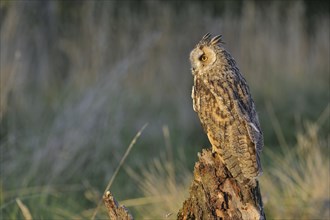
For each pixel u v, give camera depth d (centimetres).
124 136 2003
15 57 1755
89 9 2256
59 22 2319
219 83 960
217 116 930
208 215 897
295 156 1756
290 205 1404
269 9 2969
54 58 2319
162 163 1808
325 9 3634
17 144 1716
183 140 2091
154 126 2133
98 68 2175
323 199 1400
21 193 1493
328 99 2525
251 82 2689
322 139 1964
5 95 1691
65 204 1538
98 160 1764
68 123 1766
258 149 887
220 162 909
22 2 1967
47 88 2170
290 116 2397
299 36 2906
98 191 1638
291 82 2664
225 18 2819
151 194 1466
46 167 1644
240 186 888
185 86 2459
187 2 2916
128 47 2400
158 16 2619
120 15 2470
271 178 1597
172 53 2581
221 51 997
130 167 1795
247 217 884
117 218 921
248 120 905
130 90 2203
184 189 1454
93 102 1838
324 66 3038
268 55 2772
